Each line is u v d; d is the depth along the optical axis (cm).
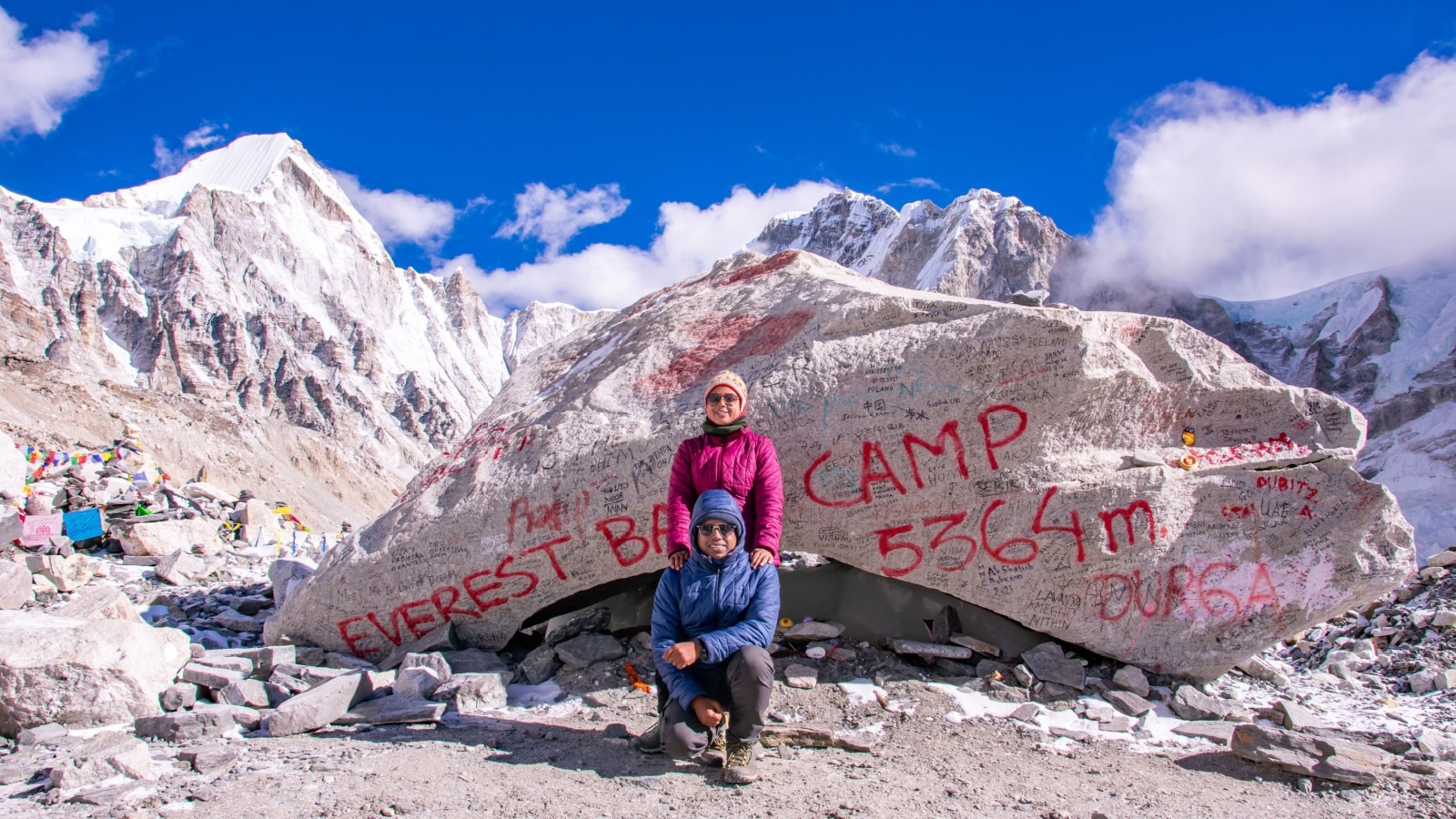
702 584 443
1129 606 564
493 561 615
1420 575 869
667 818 357
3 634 495
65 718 481
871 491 583
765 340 653
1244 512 568
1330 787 420
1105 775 432
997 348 573
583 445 622
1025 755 461
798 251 764
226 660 573
